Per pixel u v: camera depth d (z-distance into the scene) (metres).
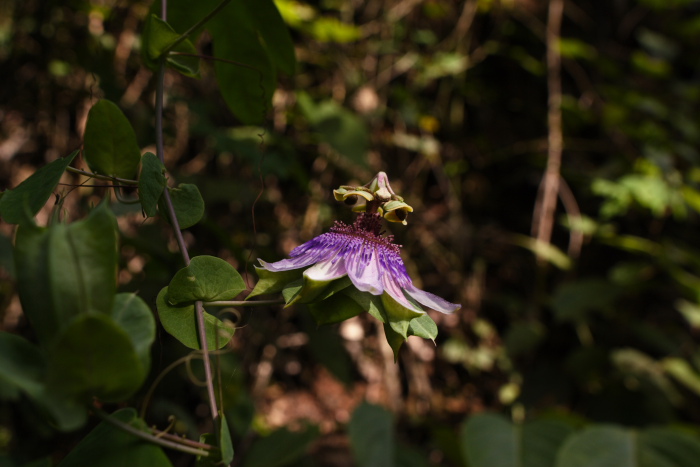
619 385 1.17
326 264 0.38
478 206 1.32
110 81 0.84
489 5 1.26
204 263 0.38
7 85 0.92
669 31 1.39
